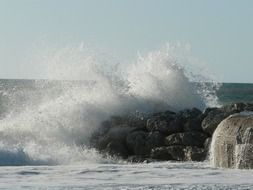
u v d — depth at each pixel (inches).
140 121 1676.9
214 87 2086.6
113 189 810.2
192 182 879.1
